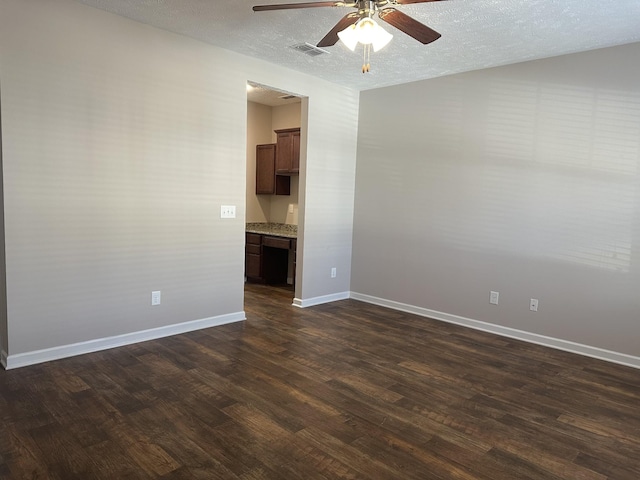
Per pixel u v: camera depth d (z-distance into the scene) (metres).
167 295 3.93
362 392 2.96
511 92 4.18
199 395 2.83
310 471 2.09
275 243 6.01
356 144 5.49
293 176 6.64
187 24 3.52
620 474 2.16
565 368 3.51
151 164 3.70
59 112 3.17
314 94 4.89
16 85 2.97
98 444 2.25
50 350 3.28
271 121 6.99
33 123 3.06
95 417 2.52
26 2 2.97
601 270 3.75
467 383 3.17
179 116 3.84
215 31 3.65
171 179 3.84
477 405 2.83
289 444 2.31
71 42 3.18
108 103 3.40
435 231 4.80
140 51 3.54
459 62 4.17
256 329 4.25
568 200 3.89
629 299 3.62
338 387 3.02
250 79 4.29
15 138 2.99
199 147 4.00
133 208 3.62
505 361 3.63
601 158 3.70
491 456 2.27
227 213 4.29
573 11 2.99
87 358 3.37
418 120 4.88
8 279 3.04
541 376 3.34
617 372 3.46
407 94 4.96
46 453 2.17
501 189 4.29
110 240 3.52
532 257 4.12
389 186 5.19
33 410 2.57
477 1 2.86
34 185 3.10
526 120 4.09
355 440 2.37
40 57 3.05
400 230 5.12
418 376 3.26
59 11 3.11
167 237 3.87
